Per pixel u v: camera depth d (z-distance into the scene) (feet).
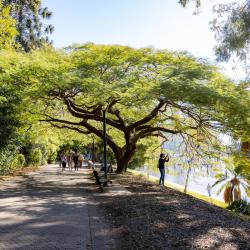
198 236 26.89
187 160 95.96
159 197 50.01
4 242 25.21
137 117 97.81
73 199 48.21
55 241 26.04
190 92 62.03
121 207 40.32
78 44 83.35
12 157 88.84
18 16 148.97
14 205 41.52
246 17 54.03
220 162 90.02
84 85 67.10
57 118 99.91
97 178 57.93
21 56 77.20
